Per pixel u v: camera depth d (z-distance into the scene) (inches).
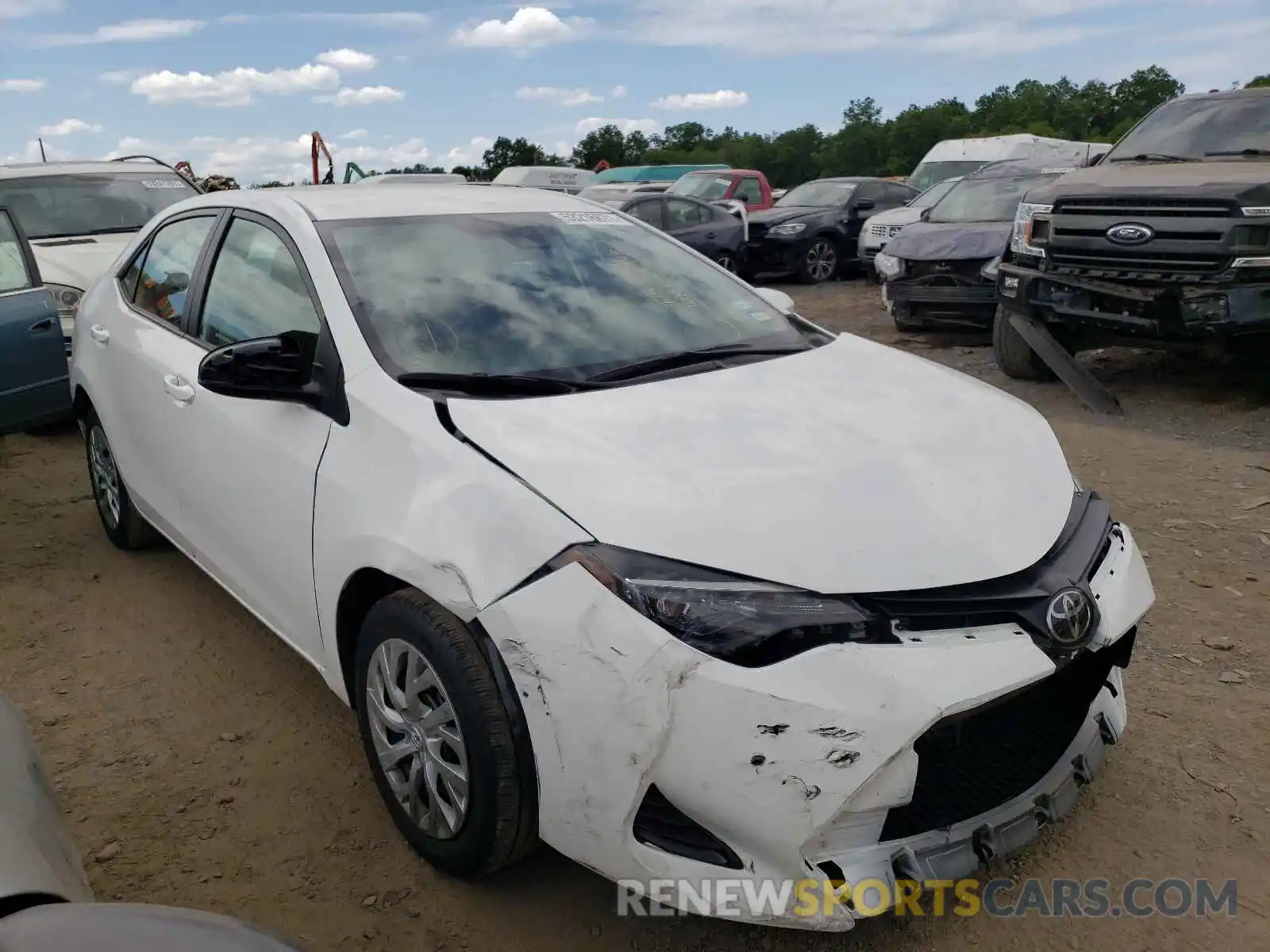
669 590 81.0
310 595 113.2
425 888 101.7
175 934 55.9
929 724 78.6
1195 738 123.0
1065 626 86.7
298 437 113.8
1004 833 88.9
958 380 125.3
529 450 93.4
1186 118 298.8
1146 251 250.5
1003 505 94.6
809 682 78.7
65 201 332.5
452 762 95.3
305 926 96.9
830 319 467.2
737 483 89.4
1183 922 95.3
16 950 53.9
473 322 116.7
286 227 128.4
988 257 362.3
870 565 84.0
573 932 95.8
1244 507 196.9
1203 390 291.1
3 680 145.0
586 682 82.0
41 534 202.8
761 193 727.7
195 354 140.1
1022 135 693.3
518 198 147.9
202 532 142.8
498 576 86.9
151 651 153.0
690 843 83.5
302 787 118.9
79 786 119.7
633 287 133.0
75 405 187.5
